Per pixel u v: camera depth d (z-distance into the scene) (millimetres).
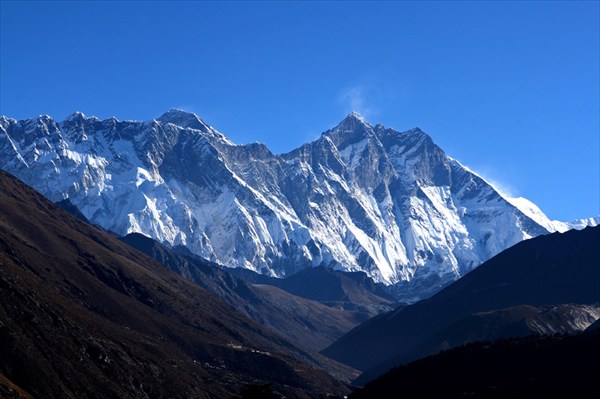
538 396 196125
